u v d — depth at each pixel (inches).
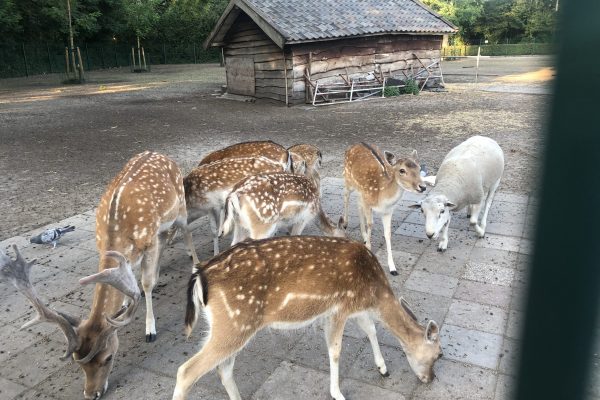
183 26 1640.0
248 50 752.3
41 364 157.6
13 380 150.4
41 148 466.3
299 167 269.7
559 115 80.6
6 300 197.0
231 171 227.3
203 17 1643.7
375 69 757.9
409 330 140.3
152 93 883.4
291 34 650.8
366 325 145.8
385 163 216.2
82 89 968.3
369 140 456.1
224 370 132.0
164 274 215.6
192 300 126.5
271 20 663.8
